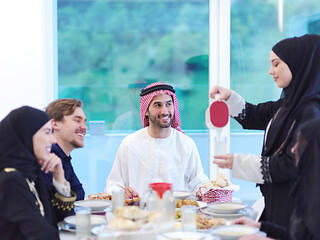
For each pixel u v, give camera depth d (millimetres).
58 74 4438
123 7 4453
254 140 4473
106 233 1764
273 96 4500
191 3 4465
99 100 4477
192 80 4508
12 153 2053
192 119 4520
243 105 2771
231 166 2311
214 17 4430
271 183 2334
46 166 2336
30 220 1949
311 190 1755
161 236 1886
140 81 4496
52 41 4379
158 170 3113
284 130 2328
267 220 2377
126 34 4473
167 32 4484
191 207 2092
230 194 2826
